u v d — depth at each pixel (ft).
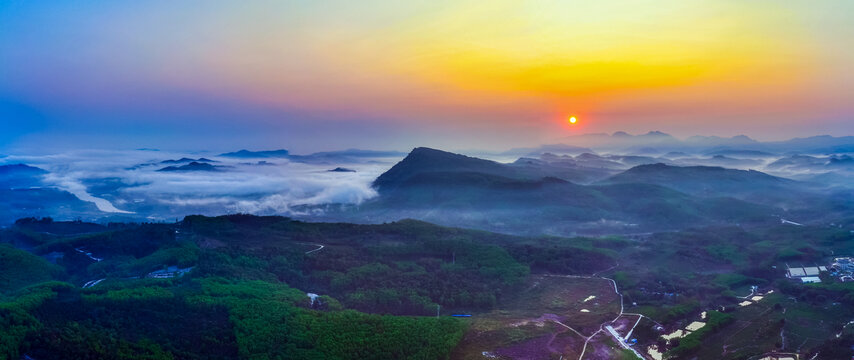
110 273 609.01
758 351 474.08
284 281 611.88
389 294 576.20
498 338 495.41
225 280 558.56
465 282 634.02
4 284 556.10
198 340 434.30
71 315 442.50
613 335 518.78
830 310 564.30
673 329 534.78
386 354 433.89
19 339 379.14
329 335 449.06
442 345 454.40
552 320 550.77
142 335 426.10
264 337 438.81
